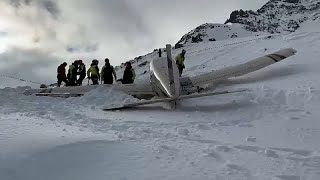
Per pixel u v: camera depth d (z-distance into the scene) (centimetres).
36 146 468
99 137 568
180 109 1020
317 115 821
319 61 1408
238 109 952
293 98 981
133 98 1171
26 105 1029
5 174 389
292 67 1388
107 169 436
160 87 1130
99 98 1197
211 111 962
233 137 673
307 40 1969
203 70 1939
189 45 5388
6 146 463
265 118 838
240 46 2675
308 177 441
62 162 435
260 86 1177
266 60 1437
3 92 1264
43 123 691
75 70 1684
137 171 438
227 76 1334
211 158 509
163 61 1259
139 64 5128
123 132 671
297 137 664
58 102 1151
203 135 688
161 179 419
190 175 437
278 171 461
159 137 641
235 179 429
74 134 576
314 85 1077
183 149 551
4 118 736
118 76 4562
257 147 578
